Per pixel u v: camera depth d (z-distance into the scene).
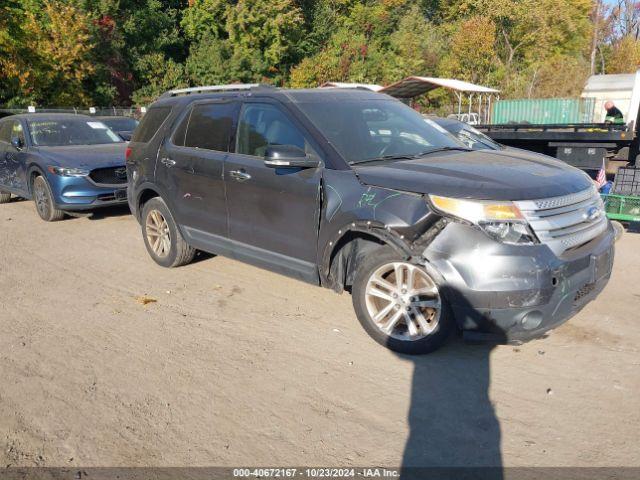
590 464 2.83
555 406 3.33
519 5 41.84
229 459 2.93
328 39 44.09
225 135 5.06
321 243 4.19
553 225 3.53
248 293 5.26
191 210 5.40
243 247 4.92
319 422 3.22
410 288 3.79
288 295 5.18
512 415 3.25
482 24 38.09
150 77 38.25
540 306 3.43
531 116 18.92
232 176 4.84
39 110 26.14
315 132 4.36
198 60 39.72
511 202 3.47
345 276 4.27
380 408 3.34
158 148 5.76
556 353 3.95
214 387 3.61
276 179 4.46
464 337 3.60
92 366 3.91
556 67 37.25
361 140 4.43
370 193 3.88
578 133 9.54
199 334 4.40
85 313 4.88
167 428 3.19
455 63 38.97
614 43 55.50
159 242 6.05
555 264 3.45
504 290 3.40
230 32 40.34
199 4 40.94
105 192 8.31
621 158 9.62
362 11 45.44
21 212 9.50
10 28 28.50
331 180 4.11
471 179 3.68
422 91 24.55
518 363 3.82
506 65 40.00
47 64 30.38
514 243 3.44
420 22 44.50
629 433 3.06
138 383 3.67
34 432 3.17
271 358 3.97
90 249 6.96
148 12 39.56
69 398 3.51
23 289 5.53
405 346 3.88
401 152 4.48
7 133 9.86
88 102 33.47
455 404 3.37
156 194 6.07
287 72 42.94
